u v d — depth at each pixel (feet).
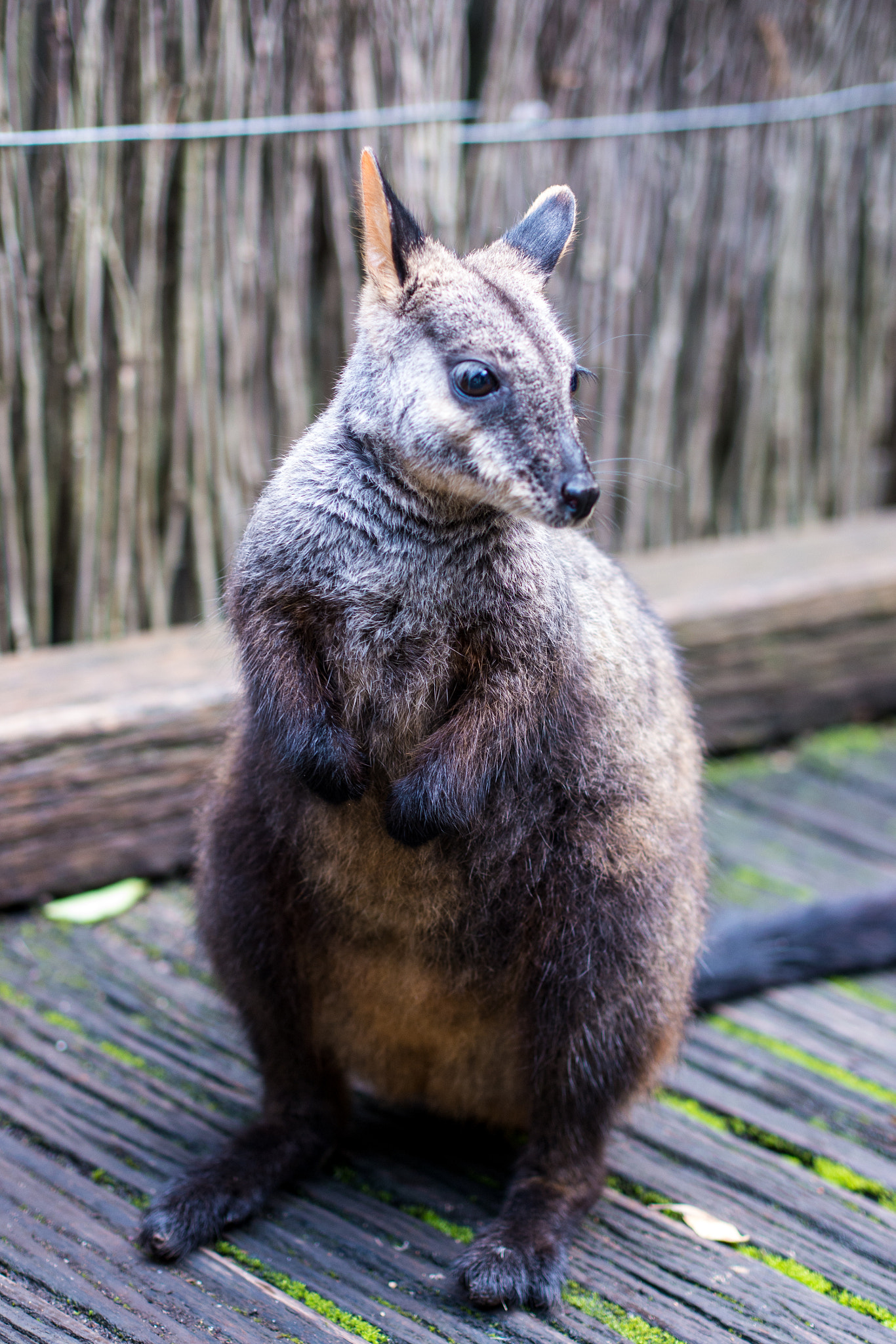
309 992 10.19
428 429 8.79
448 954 9.68
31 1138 10.31
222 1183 9.56
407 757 9.44
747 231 18.56
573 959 9.61
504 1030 10.03
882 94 18.97
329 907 9.72
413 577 9.08
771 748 18.10
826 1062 12.04
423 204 15.88
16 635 15.11
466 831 9.30
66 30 13.42
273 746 9.14
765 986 13.00
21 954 12.85
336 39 14.92
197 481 15.65
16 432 14.64
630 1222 9.91
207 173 14.56
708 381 18.85
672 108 17.61
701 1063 11.96
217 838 10.08
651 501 19.01
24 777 13.17
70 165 13.85
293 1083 10.34
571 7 16.34
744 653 17.37
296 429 15.98
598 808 9.61
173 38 14.08
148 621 15.98
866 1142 10.96
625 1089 9.93
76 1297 8.69
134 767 13.75
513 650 9.11
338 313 15.93
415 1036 10.14
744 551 18.88
